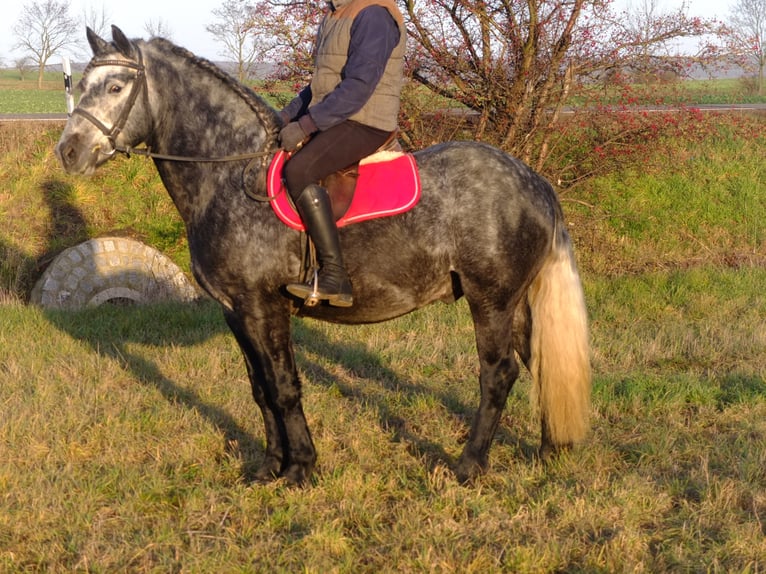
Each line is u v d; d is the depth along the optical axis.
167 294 9.57
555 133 10.88
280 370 4.35
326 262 4.11
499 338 4.50
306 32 9.97
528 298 4.74
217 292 4.32
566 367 4.56
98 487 4.46
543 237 4.50
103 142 4.13
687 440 5.32
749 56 10.55
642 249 11.79
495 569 3.66
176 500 4.38
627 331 8.15
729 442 5.28
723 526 4.06
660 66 10.45
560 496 4.37
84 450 4.97
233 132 4.28
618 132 10.86
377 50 4.01
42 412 5.45
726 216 12.41
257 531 3.97
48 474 4.55
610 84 10.42
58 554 3.80
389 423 5.64
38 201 10.89
